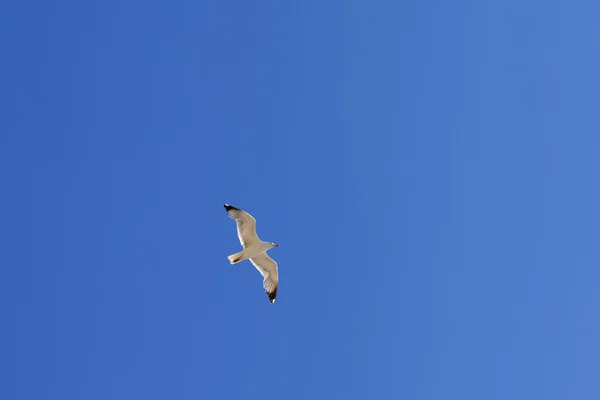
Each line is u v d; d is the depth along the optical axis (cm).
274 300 4003
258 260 4009
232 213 3903
